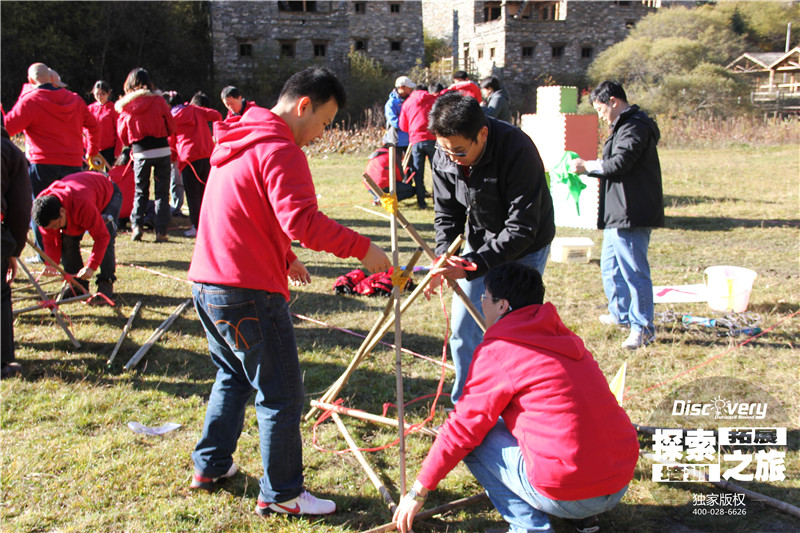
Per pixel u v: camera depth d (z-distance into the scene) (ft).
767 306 18.70
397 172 33.81
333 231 8.46
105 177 18.44
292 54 118.52
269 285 8.86
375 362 15.11
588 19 132.16
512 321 8.54
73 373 14.29
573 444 8.00
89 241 26.71
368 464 10.75
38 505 9.78
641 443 11.52
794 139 66.33
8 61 91.04
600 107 15.55
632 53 121.90
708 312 18.29
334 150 61.57
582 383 8.16
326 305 19.29
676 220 31.07
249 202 8.55
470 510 9.89
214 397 10.00
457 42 152.35
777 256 24.30
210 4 114.93
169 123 26.37
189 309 18.78
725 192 37.73
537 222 10.35
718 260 23.95
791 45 180.34
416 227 29.94
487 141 10.07
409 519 8.78
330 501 9.87
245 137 8.68
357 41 126.72
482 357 8.48
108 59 104.99
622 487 8.39
